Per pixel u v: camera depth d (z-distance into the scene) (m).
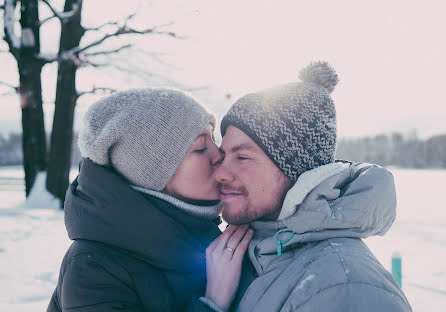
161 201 1.36
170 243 1.30
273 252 1.19
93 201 1.30
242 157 1.28
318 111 1.28
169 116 1.38
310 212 1.13
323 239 1.12
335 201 1.14
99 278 1.22
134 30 7.57
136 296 1.26
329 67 1.38
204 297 1.24
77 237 1.30
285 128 1.24
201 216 1.46
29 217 6.90
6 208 7.89
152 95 1.41
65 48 8.16
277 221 1.21
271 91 1.30
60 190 8.32
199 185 1.45
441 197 14.51
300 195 1.15
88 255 1.23
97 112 1.41
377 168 1.24
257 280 1.15
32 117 8.55
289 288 1.05
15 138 53.72
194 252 1.34
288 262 1.13
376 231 1.16
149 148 1.34
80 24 8.20
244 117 1.27
